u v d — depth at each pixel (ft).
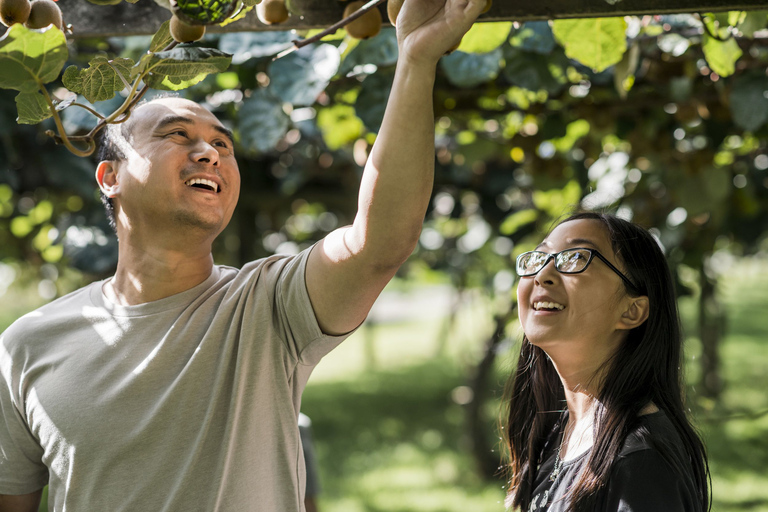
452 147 14.83
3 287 26.84
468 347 23.66
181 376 4.91
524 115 11.36
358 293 4.75
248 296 5.12
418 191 4.31
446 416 29.99
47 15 4.07
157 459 4.86
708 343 20.42
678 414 5.21
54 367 5.25
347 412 31.17
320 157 16.19
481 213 17.79
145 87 4.02
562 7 4.72
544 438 6.00
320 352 5.11
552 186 12.44
